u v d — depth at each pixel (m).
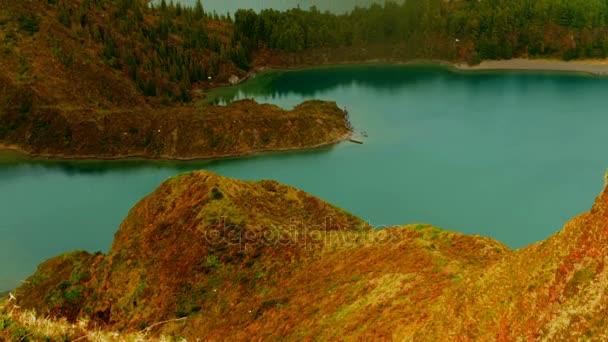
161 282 79.88
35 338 16.09
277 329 58.19
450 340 38.09
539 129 197.88
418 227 70.31
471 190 149.38
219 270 78.19
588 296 31.50
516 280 37.28
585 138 186.25
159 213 97.38
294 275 71.81
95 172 187.88
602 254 32.56
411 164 173.62
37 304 85.75
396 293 52.69
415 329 42.53
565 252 34.91
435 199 145.12
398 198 147.50
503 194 145.75
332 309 55.84
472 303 39.34
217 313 71.06
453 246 63.62
